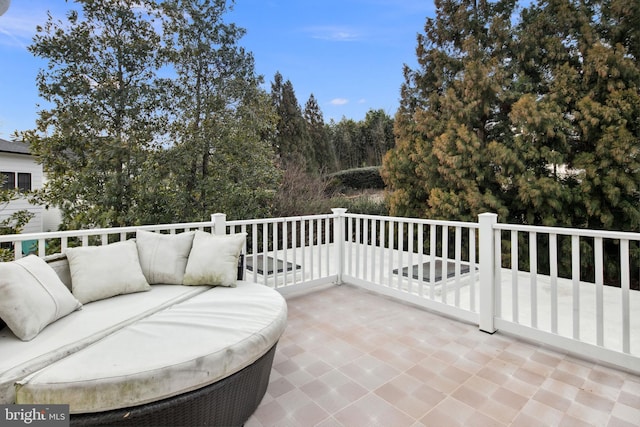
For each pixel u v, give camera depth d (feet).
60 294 6.74
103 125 21.66
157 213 22.61
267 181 26.58
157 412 5.01
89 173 21.42
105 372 4.91
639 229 18.98
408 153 26.89
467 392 7.19
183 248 9.42
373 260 13.89
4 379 4.77
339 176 40.78
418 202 26.40
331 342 9.55
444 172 23.32
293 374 7.91
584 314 10.93
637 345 8.80
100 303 7.53
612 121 18.80
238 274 9.80
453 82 25.21
